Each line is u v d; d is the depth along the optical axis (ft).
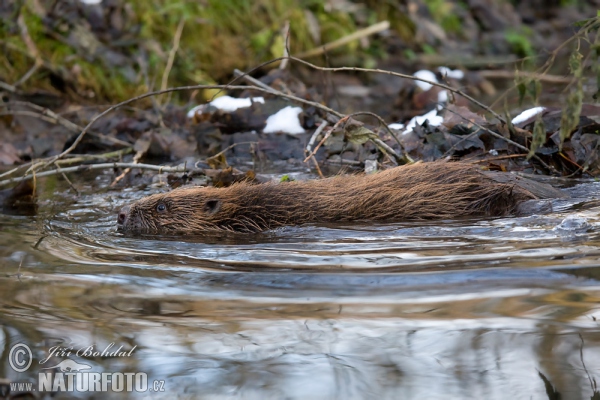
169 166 40.50
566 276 24.13
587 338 20.66
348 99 58.49
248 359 20.57
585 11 80.23
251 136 47.26
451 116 43.88
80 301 24.03
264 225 32.94
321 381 19.58
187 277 25.81
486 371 19.77
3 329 22.17
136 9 60.18
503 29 74.49
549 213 31.60
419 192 32.89
